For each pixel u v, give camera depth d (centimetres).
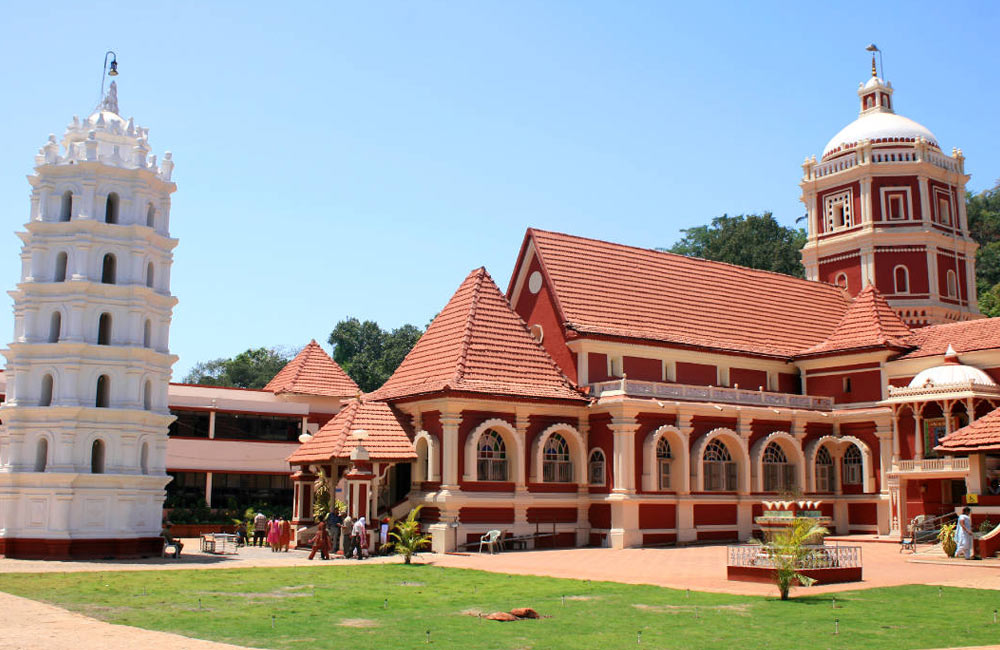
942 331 4691
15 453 3256
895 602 2053
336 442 3825
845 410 4697
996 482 3591
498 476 3916
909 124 6031
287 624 1756
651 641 1584
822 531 2506
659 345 4478
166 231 3622
